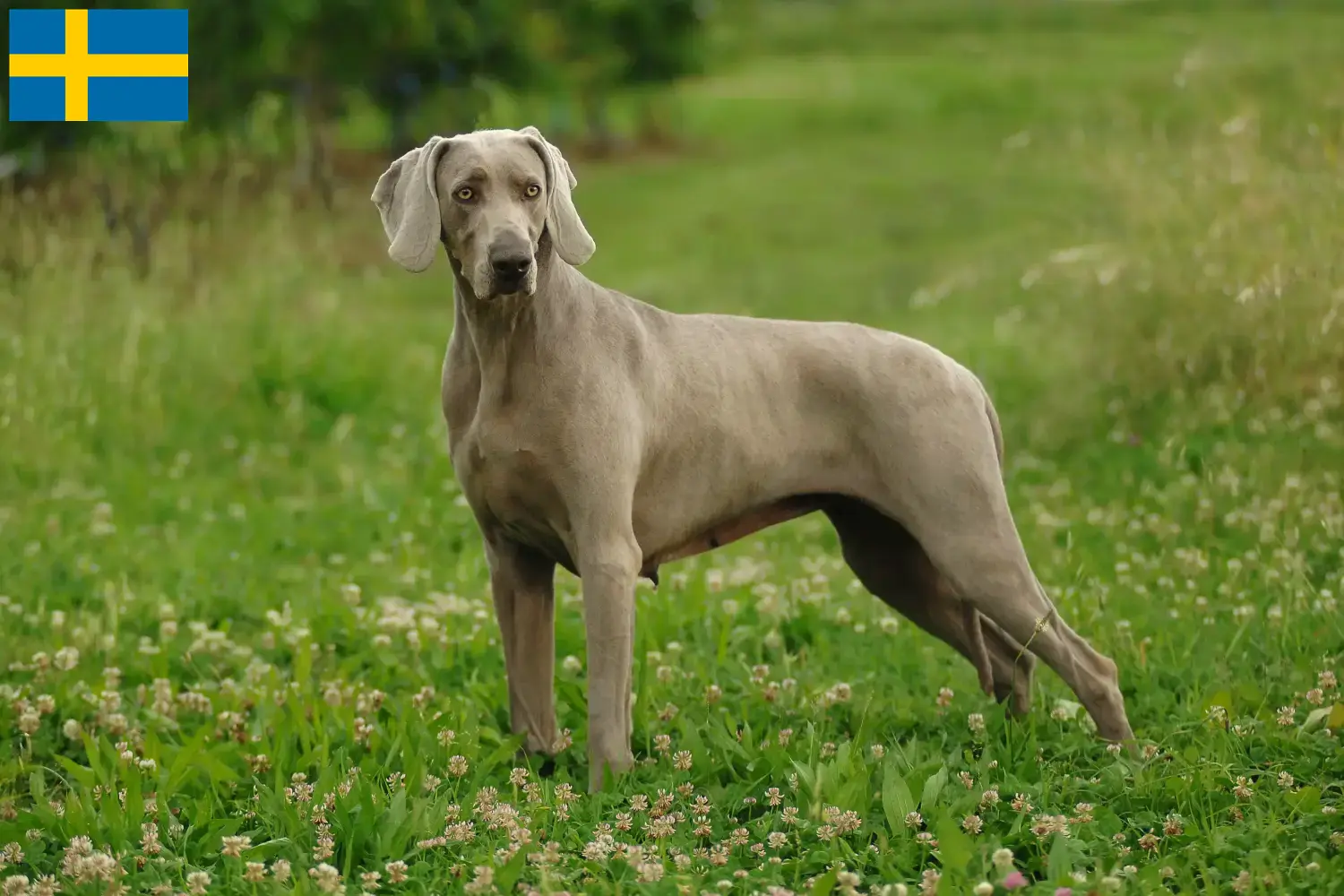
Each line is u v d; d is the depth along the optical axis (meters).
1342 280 9.62
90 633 7.67
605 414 5.61
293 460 12.18
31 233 13.23
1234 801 5.23
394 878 4.73
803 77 40.03
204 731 6.02
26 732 6.31
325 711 6.35
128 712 6.73
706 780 5.69
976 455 5.99
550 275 5.64
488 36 23.66
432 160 5.49
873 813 5.27
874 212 24.69
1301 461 9.09
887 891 4.34
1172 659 6.87
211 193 16.05
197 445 12.31
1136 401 11.09
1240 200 10.54
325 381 13.45
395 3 21.55
